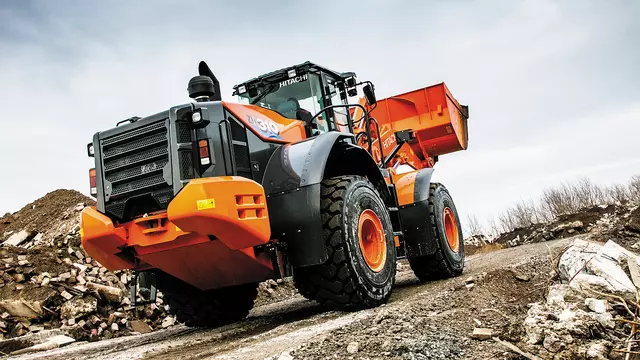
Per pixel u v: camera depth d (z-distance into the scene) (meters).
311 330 3.95
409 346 3.04
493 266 6.30
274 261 4.47
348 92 6.62
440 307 3.98
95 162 4.69
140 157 4.48
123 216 4.53
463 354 3.02
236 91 5.97
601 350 2.85
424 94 8.50
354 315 4.41
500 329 3.37
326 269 4.55
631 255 3.92
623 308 3.34
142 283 5.05
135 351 4.51
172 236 4.29
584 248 4.17
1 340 6.23
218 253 4.40
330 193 4.67
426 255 6.32
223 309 5.61
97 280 7.68
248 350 3.58
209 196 3.95
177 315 5.67
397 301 4.97
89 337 6.46
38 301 6.79
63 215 13.21
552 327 3.01
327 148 4.74
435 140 8.67
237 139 4.66
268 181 4.72
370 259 4.98
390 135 7.43
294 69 5.87
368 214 5.00
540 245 8.73
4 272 7.25
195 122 4.34
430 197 6.50
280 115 5.42
